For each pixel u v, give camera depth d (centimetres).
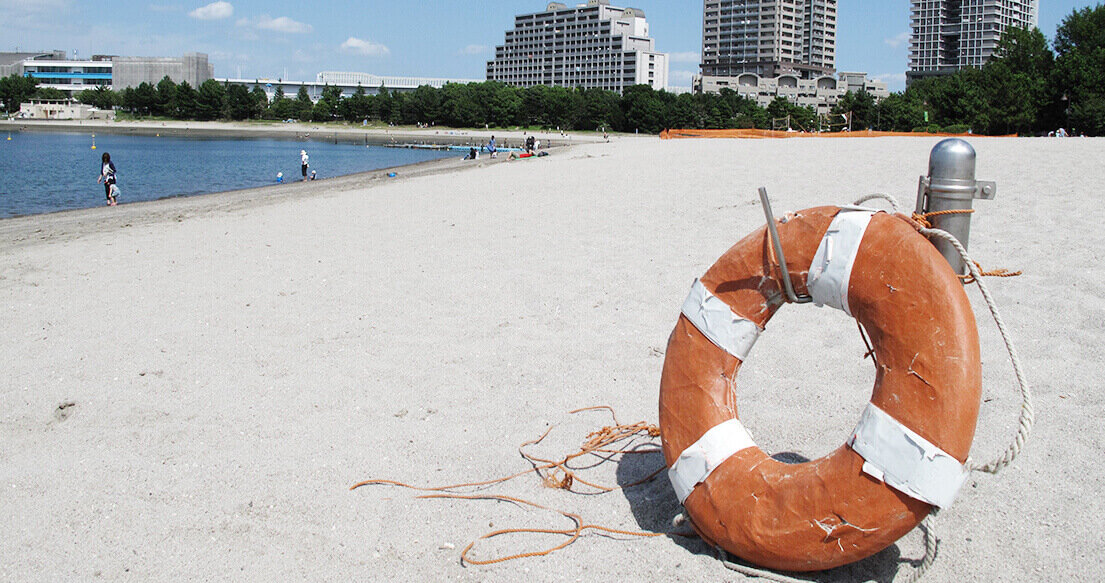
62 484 418
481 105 12900
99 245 1159
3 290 859
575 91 12662
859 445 304
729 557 342
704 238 951
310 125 13688
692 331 355
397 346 630
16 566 344
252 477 421
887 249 309
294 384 556
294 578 332
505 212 1269
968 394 291
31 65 18038
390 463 436
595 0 19712
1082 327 570
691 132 5497
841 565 322
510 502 395
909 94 8912
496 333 652
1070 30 7231
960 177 338
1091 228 830
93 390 553
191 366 598
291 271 908
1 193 2759
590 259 880
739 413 481
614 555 344
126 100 14338
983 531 350
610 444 457
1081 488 374
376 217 1320
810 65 19288
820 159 1784
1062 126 6284
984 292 319
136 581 332
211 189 2952
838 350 573
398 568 338
